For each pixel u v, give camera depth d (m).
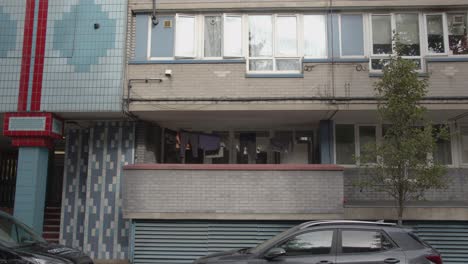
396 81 9.01
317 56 11.98
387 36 12.00
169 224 11.31
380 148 8.98
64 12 12.06
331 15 12.05
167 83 11.84
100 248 12.16
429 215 10.72
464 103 11.31
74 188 12.77
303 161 13.65
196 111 11.79
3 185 18.45
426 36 11.91
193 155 13.81
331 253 7.03
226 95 11.74
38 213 11.66
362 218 10.81
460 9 11.93
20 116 11.72
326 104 11.50
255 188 11.09
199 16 12.30
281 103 11.60
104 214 12.30
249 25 12.20
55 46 11.93
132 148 12.51
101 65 11.80
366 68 11.63
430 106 11.33
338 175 11.02
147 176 11.31
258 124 13.39
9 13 12.10
